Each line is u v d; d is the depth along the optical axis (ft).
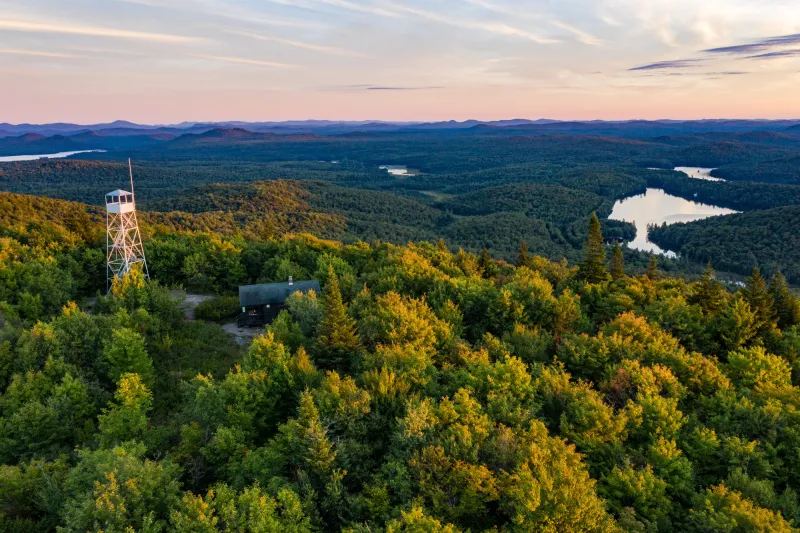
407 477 84.58
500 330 171.22
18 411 111.65
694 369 130.62
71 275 207.00
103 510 71.36
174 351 162.40
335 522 82.17
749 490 90.68
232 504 73.10
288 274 225.15
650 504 88.02
